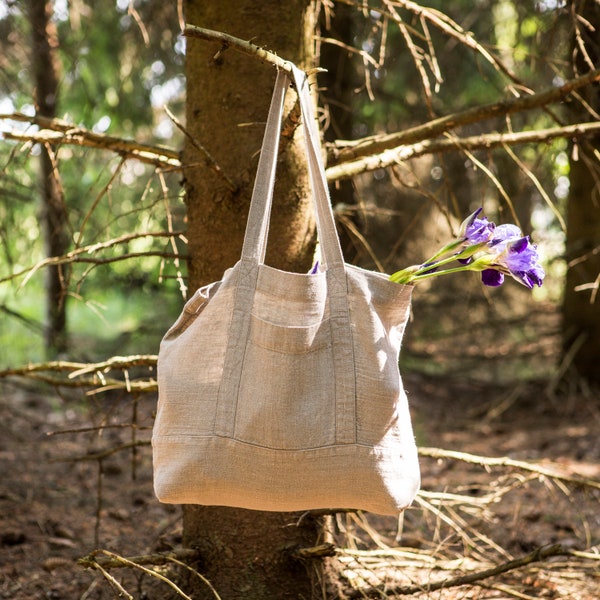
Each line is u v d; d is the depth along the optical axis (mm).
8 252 4848
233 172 2783
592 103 5117
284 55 2797
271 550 2783
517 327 8797
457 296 8938
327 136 6387
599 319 7777
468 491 4992
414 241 8805
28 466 5512
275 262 2764
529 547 3916
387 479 2100
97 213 7148
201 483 2072
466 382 8969
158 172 2732
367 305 2133
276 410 2084
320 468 2078
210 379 2107
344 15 6223
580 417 7242
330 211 2137
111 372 7656
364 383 2109
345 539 3758
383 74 7383
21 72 7324
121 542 4027
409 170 3268
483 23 7871
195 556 2779
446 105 8172
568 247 7859
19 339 8867
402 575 3324
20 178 5684
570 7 3586
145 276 7969
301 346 2105
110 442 6172
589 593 3268
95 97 8461
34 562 3732
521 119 7152
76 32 7832
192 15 2857
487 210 8969
